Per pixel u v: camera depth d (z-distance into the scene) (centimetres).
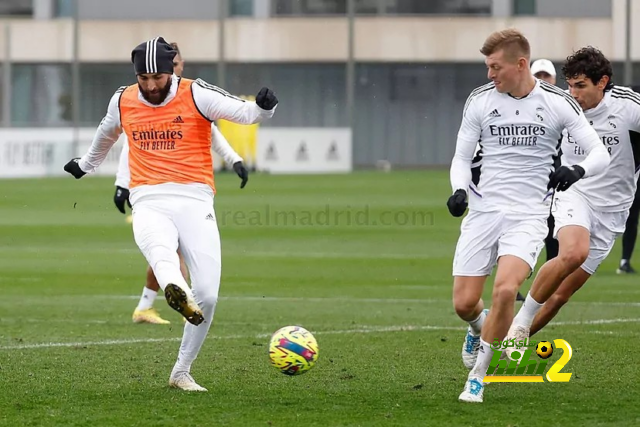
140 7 15062
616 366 2588
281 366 2214
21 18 15025
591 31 14212
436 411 2089
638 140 2631
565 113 2208
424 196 9262
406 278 4766
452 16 14750
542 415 2052
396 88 15062
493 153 2248
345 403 2167
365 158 15188
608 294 4166
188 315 2100
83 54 14938
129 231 6850
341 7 14975
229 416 2041
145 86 2208
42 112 14950
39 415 2045
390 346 2922
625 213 2678
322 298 4097
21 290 4350
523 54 2188
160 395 2245
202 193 2258
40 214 7862
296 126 15212
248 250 5906
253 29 14888
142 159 2259
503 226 2234
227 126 13000
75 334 3162
